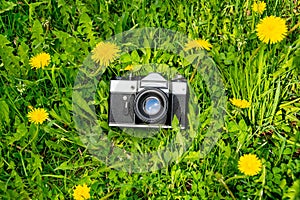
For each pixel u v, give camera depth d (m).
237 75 0.96
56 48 1.06
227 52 1.02
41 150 0.94
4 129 0.94
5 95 0.97
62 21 1.12
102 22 1.09
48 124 0.93
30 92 0.99
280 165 0.87
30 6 1.08
